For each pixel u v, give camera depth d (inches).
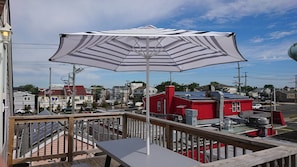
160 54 131.9
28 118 140.9
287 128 842.8
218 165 52.2
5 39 129.0
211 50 106.8
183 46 114.7
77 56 117.9
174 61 140.4
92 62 133.7
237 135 91.4
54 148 260.7
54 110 1738.4
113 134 173.0
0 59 133.0
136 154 92.7
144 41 115.6
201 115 669.9
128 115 171.8
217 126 583.5
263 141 78.9
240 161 55.6
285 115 1365.7
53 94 1780.3
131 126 169.0
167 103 721.0
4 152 154.4
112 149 100.0
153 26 112.5
